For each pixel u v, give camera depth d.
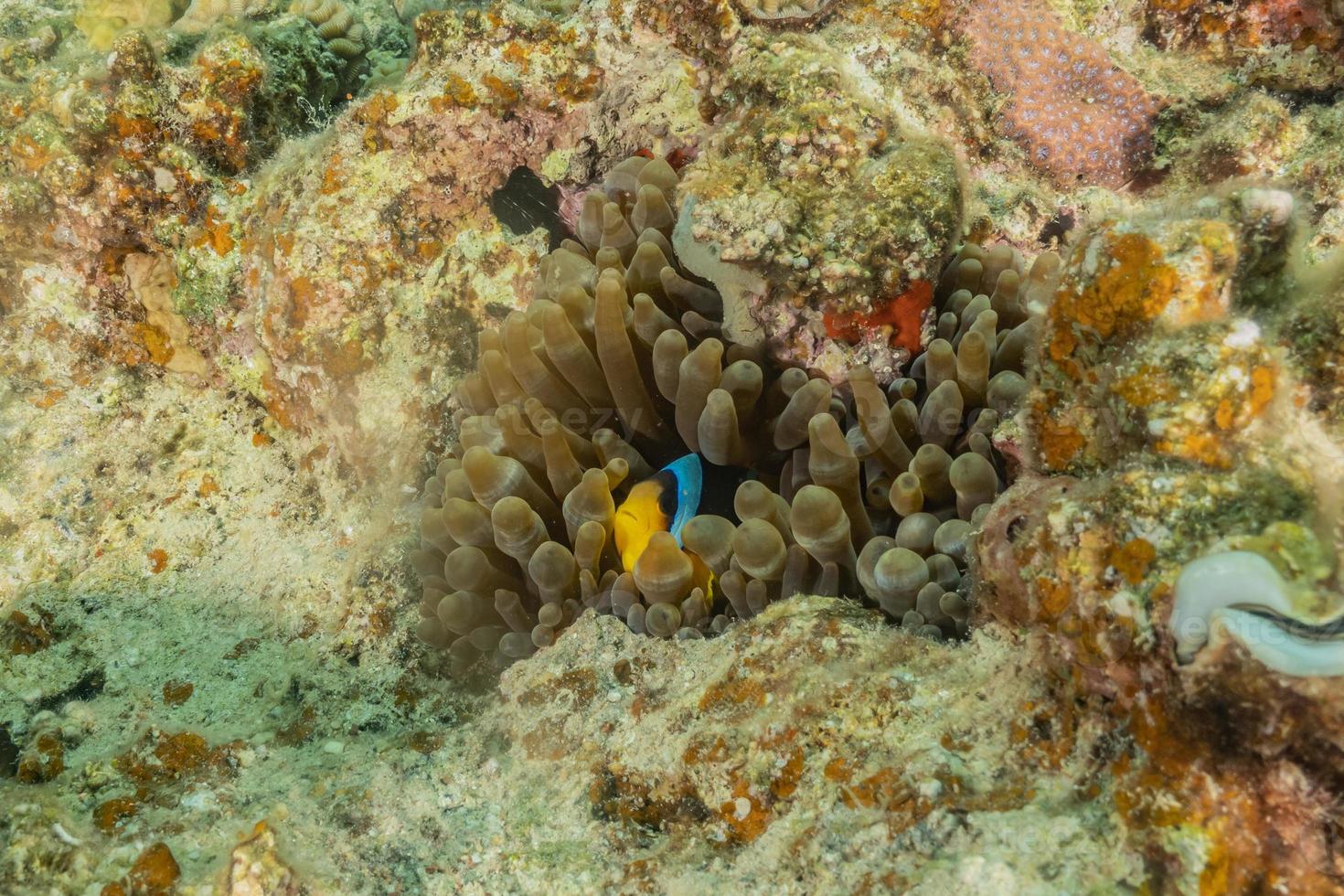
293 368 3.30
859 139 2.68
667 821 1.82
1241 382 1.33
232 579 3.16
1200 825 1.19
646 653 2.17
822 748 1.66
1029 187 3.10
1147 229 1.48
